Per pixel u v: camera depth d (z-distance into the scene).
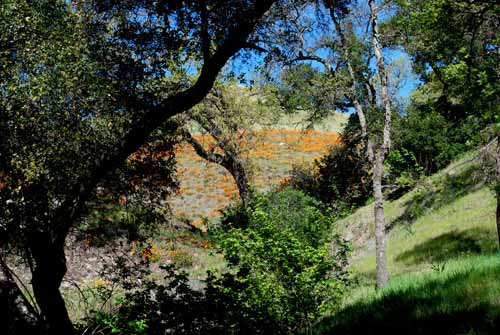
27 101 7.27
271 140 51.84
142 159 10.91
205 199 37.97
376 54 14.98
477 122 7.38
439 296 6.77
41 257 8.19
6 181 7.36
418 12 7.12
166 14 9.10
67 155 7.97
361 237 24.00
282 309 8.88
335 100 16.92
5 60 7.07
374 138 24.12
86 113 8.45
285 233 9.35
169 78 10.85
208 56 8.81
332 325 7.98
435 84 7.95
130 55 9.50
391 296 8.02
